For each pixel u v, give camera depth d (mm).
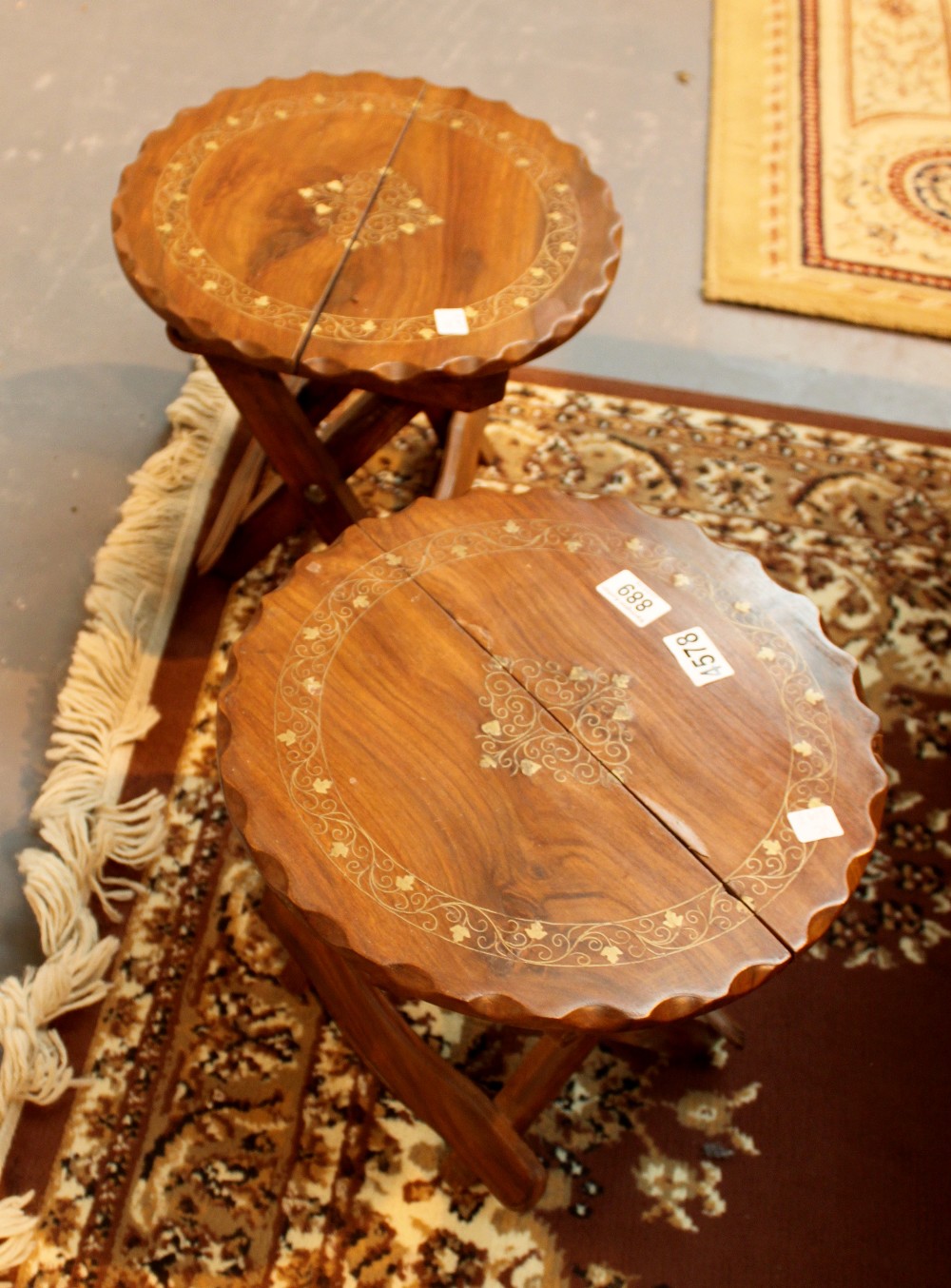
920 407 2748
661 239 3092
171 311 1712
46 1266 1569
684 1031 1675
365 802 1303
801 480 2529
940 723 2176
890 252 3109
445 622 1467
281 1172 1648
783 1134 1727
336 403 2234
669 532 1595
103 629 2154
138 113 3248
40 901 1830
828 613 2314
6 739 2068
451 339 1714
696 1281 1601
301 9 3619
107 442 2537
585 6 3773
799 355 2846
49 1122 1680
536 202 1951
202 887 1904
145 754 2064
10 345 2688
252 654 1412
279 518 2139
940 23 3863
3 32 3430
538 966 1195
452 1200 1642
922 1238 1653
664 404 2658
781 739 1392
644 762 1360
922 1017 1847
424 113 2094
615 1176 1677
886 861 1997
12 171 3066
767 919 1243
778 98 3539
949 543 2447
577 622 1482
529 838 1289
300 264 1799
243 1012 1783
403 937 1208
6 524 2365
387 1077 1595
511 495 1615
